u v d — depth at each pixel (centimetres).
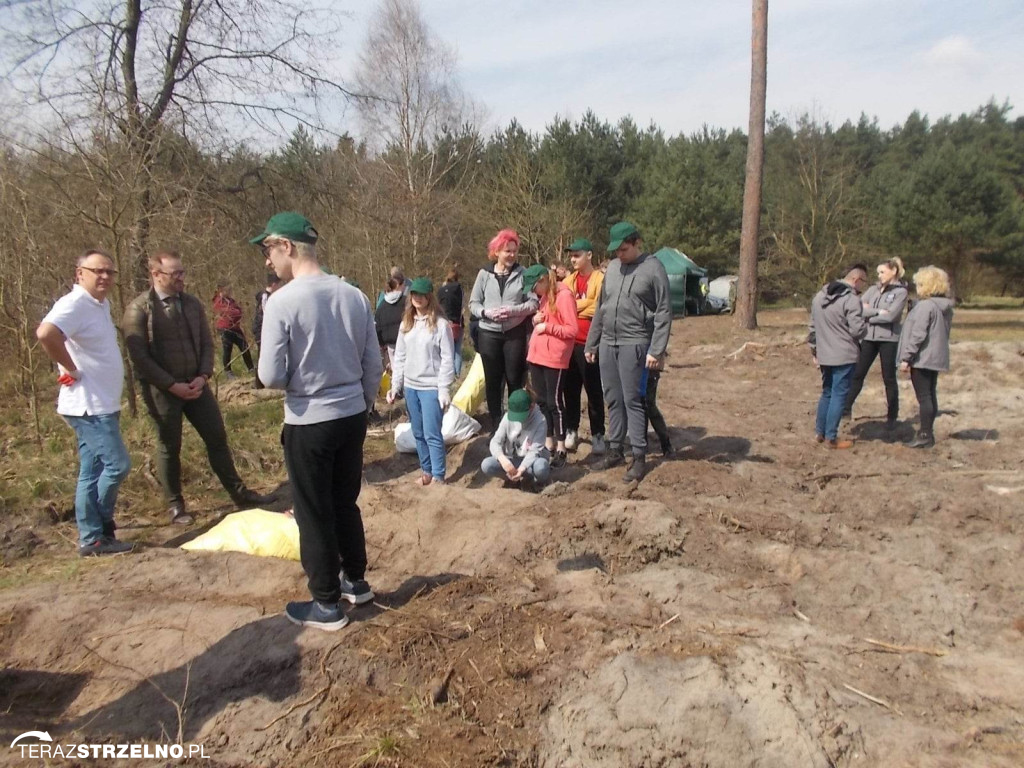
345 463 379
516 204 2777
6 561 500
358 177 2356
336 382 358
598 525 488
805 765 291
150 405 558
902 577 438
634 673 332
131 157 771
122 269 778
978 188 3017
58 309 473
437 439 625
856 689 336
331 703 327
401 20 2495
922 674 352
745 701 313
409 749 298
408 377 625
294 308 346
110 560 497
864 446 743
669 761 295
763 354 1425
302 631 368
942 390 1005
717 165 3947
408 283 950
